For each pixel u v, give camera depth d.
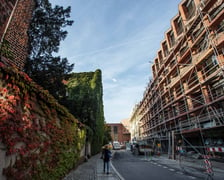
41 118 5.76
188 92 16.70
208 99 14.32
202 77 15.20
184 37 18.11
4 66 3.92
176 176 8.65
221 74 12.48
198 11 15.20
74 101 17.16
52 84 12.62
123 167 12.17
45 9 13.47
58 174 6.95
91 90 25.69
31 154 4.79
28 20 6.28
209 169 8.46
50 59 12.98
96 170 10.80
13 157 3.97
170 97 21.44
